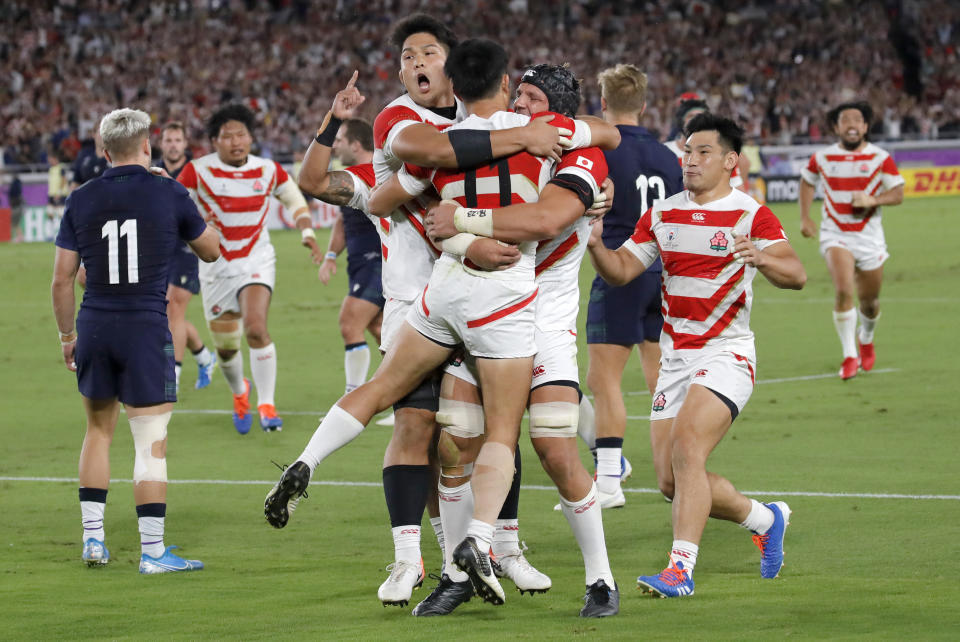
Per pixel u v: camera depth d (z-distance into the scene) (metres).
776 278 19.09
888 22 163.25
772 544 19.33
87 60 147.62
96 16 155.38
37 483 28.52
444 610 17.50
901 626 15.88
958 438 30.19
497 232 16.38
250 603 18.44
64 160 123.12
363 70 152.25
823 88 152.88
